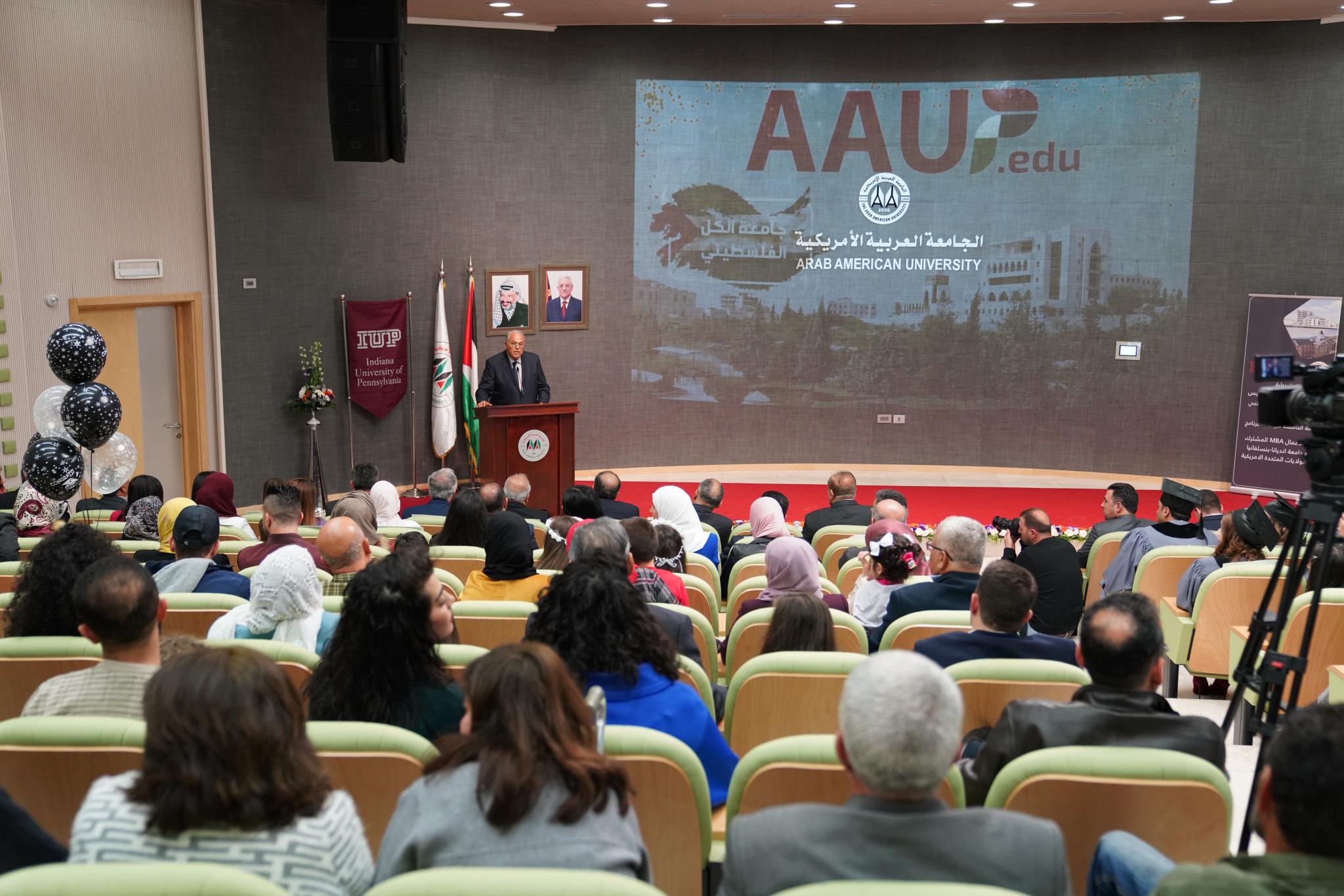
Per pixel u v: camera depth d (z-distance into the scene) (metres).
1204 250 13.52
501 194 13.53
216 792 1.92
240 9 11.49
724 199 14.08
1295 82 12.96
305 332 12.48
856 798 1.93
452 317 13.51
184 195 11.32
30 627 3.57
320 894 1.98
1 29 9.75
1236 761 4.32
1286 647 4.57
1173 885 1.75
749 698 3.42
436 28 12.95
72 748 2.53
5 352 9.92
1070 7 12.18
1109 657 2.86
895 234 14.09
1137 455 14.07
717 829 3.12
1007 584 3.72
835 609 5.09
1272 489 13.35
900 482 14.16
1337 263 13.04
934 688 1.88
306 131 12.17
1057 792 2.47
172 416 11.64
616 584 3.10
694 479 14.38
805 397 14.51
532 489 11.76
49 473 7.50
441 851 2.05
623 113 13.81
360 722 2.92
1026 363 14.18
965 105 13.77
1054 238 13.89
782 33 13.76
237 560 5.73
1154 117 13.43
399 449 13.47
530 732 2.09
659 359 14.38
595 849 2.04
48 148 10.18
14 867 2.21
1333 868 1.70
